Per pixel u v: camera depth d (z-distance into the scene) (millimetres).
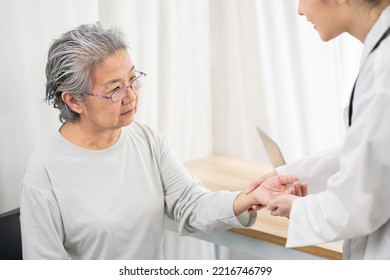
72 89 1394
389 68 1034
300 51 2434
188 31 2451
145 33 2195
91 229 1485
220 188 2160
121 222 1515
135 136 1632
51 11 1834
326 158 1503
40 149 1503
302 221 1195
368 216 1085
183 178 1668
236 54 2598
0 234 1593
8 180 1847
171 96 2396
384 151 1037
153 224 1589
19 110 1827
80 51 1358
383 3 1104
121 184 1539
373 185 1069
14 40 1771
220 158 2645
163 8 2281
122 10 2078
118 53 1396
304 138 2545
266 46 2508
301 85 2475
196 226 1637
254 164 2514
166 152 1678
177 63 2428
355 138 1069
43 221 1440
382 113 1024
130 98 1433
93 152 1514
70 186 1479
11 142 1832
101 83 1384
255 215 1600
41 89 1867
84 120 1479
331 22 1148
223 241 1830
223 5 2566
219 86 2680
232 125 2693
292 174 1530
